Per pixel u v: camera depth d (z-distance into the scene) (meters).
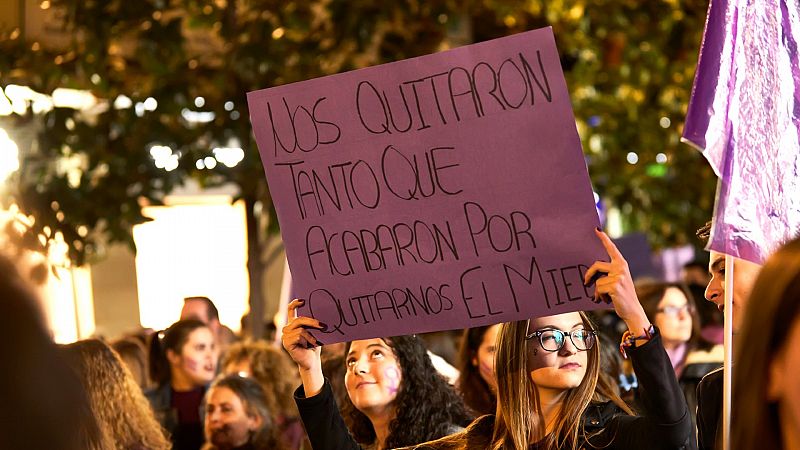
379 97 4.00
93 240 9.30
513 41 3.79
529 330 3.86
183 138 9.42
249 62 9.20
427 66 3.92
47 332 1.88
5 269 1.87
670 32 11.16
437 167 3.95
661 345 3.51
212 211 14.10
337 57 9.82
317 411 4.11
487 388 5.82
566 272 3.79
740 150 3.61
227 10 9.56
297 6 9.52
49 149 9.13
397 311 4.05
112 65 9.66
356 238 4.09
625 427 3.68
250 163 9.46
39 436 1.84
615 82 12.11
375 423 5.10
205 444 7.07
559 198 3.79
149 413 5.28
